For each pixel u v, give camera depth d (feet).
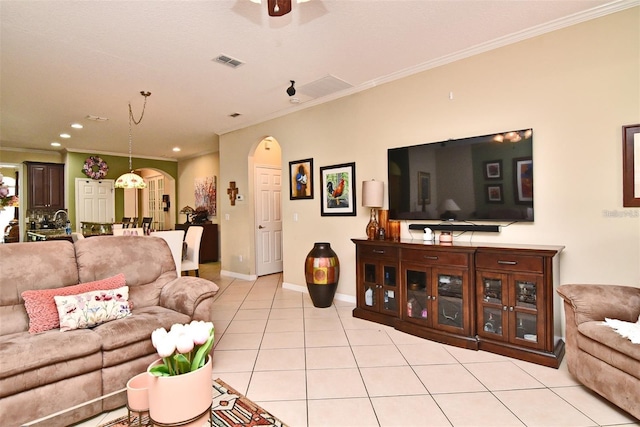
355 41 9.43
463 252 8.96
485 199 9.70
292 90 12.33
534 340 8.05
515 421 5.90
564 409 6.20
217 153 25.76
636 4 7.72
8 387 5.32
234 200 19.08
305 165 15.03
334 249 13.99
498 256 8.50
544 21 8.57
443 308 9.45
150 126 18.25
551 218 8.86
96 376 6.26
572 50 8.53
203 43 9.40
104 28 8.54
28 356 5.56
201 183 27.20
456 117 10.48
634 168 7.78
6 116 16.16
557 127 8.76
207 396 4.24
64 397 5.86
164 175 30.55
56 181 25.00
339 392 6.90
